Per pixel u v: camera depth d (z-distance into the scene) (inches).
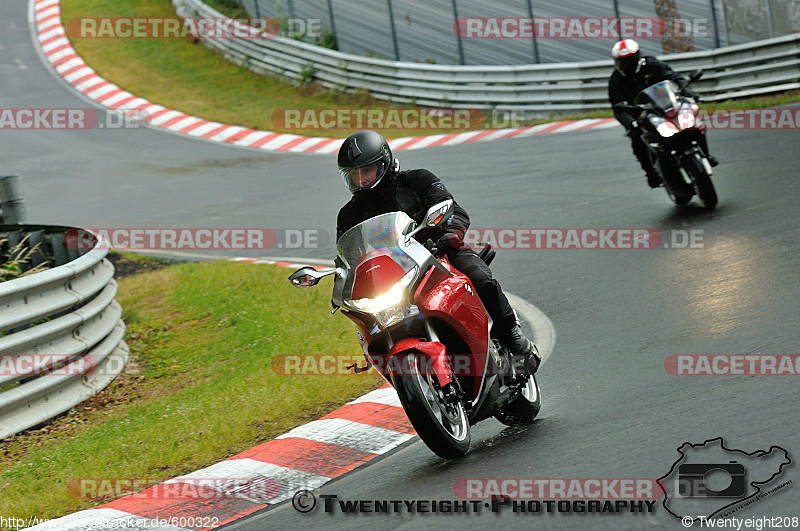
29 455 598.5
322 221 1293.1
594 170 1291.8
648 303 704.4
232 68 2568.9
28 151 2063.2
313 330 791.7
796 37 1608.0
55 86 2482.8
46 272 690.2
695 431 434.3
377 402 592.1
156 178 1770.4
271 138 2014.0
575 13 1909.4
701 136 944.9
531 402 513.7
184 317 912.9
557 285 808.9
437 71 2105.1
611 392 531.8
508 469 437.4
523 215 1103.0
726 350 561.9
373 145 478.3
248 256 1167.0
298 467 505.0
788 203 912.9
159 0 3029.0
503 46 2041.1
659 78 977.5
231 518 450.6
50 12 2994.6
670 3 1788.9
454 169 1480.1
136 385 734.5
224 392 661.3
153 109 2298.2
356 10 2338.8
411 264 445.4
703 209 964.0
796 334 562.3
